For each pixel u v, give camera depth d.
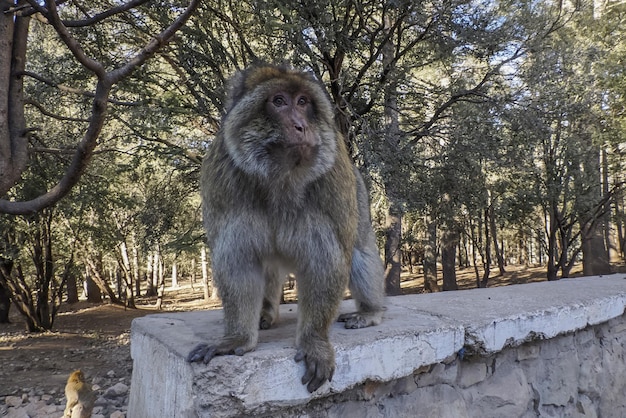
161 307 6.77
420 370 0.96
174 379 0.79
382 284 1.06
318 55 2.69
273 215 0.79
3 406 2.17
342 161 0.83
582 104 3.37
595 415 1.33
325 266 0.78
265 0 2.18
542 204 4.53
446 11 2.64
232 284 0.76
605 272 5.34
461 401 1.03
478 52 2.85
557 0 3.80
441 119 3.23
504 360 1.12
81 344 3.81
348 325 0.94
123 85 2.76
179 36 2.75
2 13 1.71
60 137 3.29
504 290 1.54
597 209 4.43
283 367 0.73
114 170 3.93
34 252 4.53
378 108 3.27
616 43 4.24
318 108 0.80
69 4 2.62
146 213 3.52
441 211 3.29
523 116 2.78
